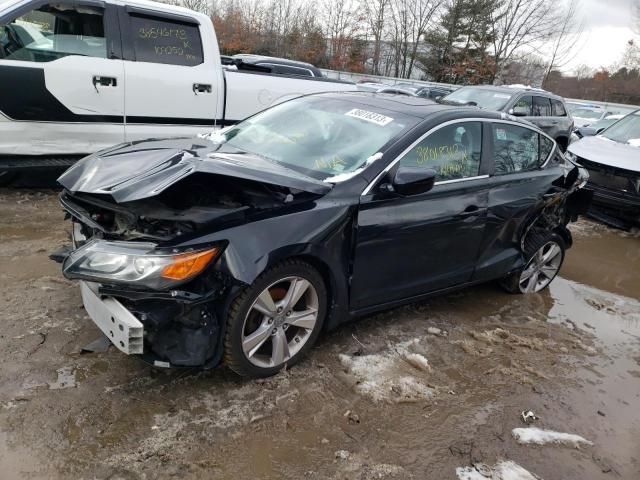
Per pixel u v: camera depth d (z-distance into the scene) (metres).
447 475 2.60
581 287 5.52
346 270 3.26
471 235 4.02
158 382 2.93
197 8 36.03
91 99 5.71
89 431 2.53
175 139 3.92
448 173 3.79
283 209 2.94
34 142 5.54
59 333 3.26
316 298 3.14
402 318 4.14
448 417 3.04
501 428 3.02
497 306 4.68
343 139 3.62
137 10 5.93
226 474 2.41
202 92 6.51
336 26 36.53
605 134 9.02
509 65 38.53
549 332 4.32
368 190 3.26
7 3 5.19
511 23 37.38
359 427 2.84
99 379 2.90
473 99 11.80
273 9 36.31
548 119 11.80
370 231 3.28
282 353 3.08
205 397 2.87
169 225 2.71
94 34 5.72
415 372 3.42
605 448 3.00
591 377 3.73
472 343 3.92
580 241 7.20
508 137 4.34
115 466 2.36
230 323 2.77
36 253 4.43
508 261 4.53
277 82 7.26
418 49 38.38
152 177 2.67
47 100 5.46
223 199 2.91
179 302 2.54
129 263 2.49
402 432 2.86
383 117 3.75
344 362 3.37
